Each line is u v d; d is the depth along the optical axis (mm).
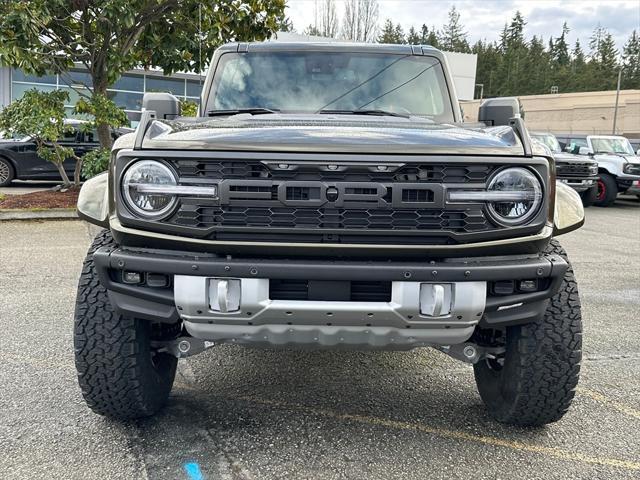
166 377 3096
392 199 2285
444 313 2338
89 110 10148
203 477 2477
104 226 2596
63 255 7016
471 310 2348
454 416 3105
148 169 2342
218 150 2311
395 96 3834
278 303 2305
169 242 2357
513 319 2486
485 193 2328
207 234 2326
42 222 9430
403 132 2537
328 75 3922
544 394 2742
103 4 8758
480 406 3232
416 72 3957
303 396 3334
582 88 93188
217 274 2301
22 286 5570
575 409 3219
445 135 2521
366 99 3814
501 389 2947
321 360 3930
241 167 2311
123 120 10273
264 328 2389
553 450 2764
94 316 2691
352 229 2301
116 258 2379
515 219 2373
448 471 2570
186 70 10602
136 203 2367
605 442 2852
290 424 2979
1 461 2564
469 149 2365
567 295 2738
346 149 2307
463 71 30391
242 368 3756
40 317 4633
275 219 2311
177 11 9969
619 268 7242
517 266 2357
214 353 4035
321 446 2764
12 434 2801
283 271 2277
